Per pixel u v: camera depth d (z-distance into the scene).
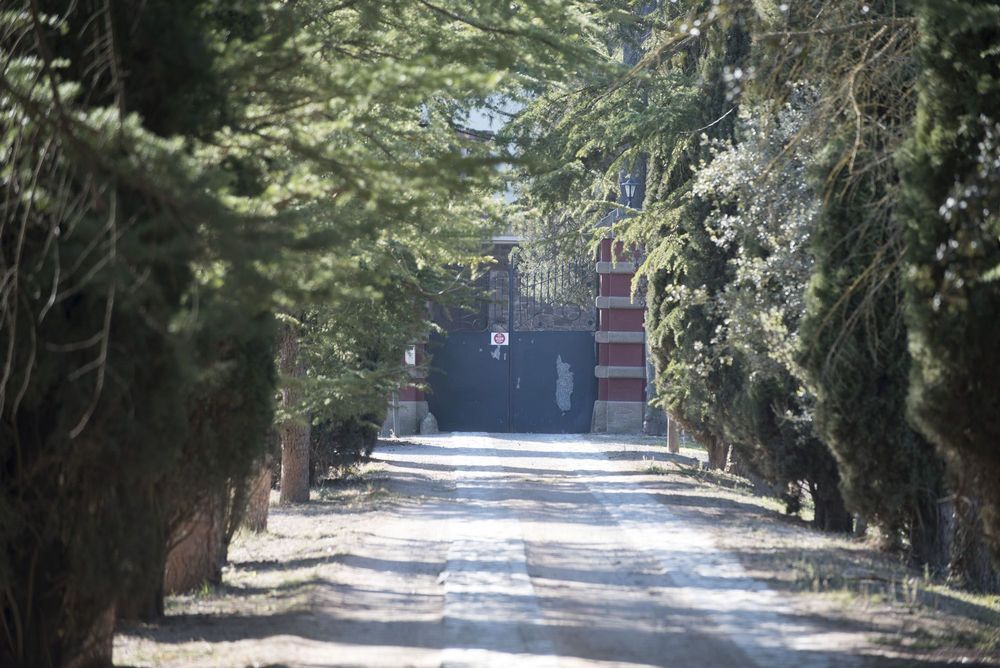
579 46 44.94
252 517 63.62
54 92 23.58
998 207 32.00
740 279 64.00
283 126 31.61
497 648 32.44
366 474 97.94
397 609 39.59
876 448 54.53
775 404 67.81
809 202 60.31
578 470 101.31
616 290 150.75
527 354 152.50
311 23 42.91
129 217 24.64
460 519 66.69
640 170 138.12
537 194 82.56
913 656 31.66
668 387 99.88
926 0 31.86
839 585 43.66
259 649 32.44
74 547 30.08
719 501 76.94
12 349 26.75
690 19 50.28
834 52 48.03
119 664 32.62
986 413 34.06
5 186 28.06
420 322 79.06
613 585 44.25
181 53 29.78
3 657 31.17
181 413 29.02
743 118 62.69
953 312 33.66
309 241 23.31
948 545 53.91
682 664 30.39
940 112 35.16
